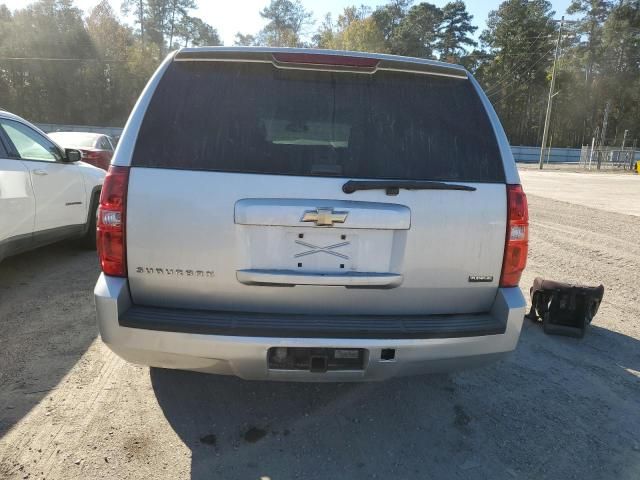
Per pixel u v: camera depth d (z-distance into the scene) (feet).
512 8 269.23
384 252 8.37
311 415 10.30
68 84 201.05
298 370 8.20
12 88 203.72
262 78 8.75
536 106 264.93
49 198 17.99
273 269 8.23
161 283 8.27
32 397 10.46
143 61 209.67
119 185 8.11
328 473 8.57
